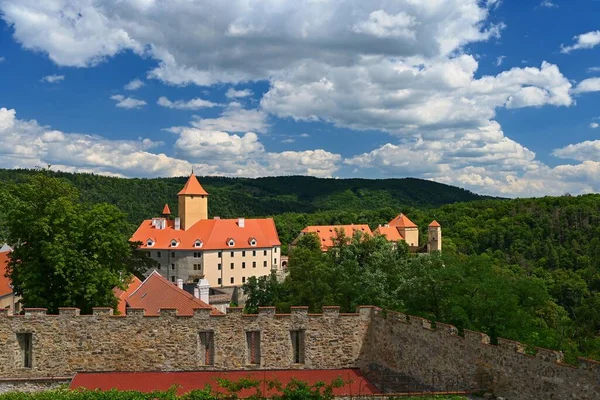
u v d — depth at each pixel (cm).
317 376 3016
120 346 3003
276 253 13112
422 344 2770
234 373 3011
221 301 8156
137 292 4509
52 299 3962
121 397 2400
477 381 2408
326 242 15262
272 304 7450
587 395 1867
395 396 2470
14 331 2948
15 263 4159
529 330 3469
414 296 4062
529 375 2130
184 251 11756
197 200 12331
